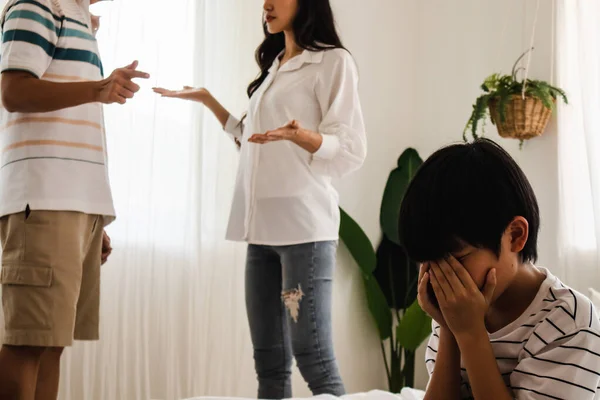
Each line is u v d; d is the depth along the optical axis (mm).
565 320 1074
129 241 2570
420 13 3611
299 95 2127
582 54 2713
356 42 3408
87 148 1721
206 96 2420
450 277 1090
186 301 2701
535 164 2924
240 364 2850
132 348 2561
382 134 3480
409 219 1092
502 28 3162
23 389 1591
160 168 2668
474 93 3293
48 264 1603
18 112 1635
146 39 2633
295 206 2074
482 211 1049
